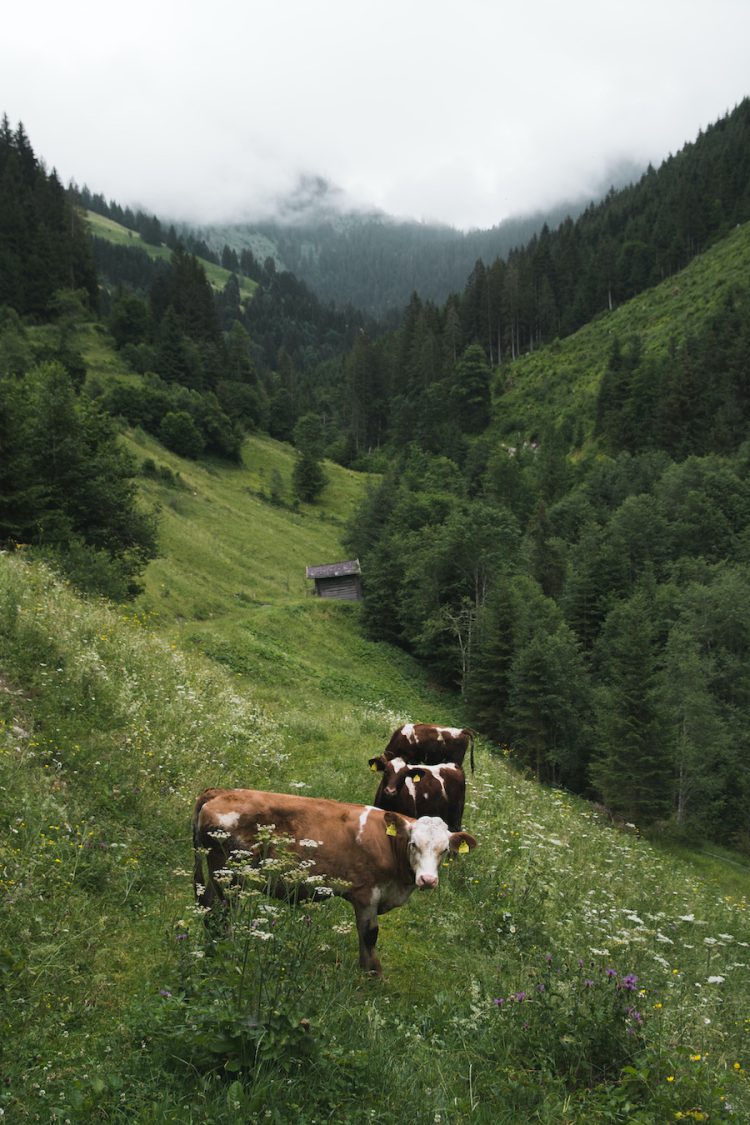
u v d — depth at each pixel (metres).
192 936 6.48
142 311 140.75
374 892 7.18
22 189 166.50
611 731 47.19
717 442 121.38
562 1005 6.30
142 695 13.71
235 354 168.88
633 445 132.50
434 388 172.25
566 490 124.44
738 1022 7.74
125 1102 4.41
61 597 17.22
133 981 6.25
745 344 133.88
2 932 6.36
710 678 54.84
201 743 13.19
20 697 11.48
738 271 167.00
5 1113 4.20
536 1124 5.20
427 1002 6.95
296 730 18.08
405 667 60.38
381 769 10.98
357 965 7.19
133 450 89.88
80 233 169.88
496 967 7.95
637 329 171.38
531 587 63.81
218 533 76.38
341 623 63.38
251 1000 5.00
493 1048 5.97
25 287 144.25
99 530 36.28
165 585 50.59
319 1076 4.82
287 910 6.10
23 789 8.81
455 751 12.96
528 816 15.05
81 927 6.85
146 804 9.97
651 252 199.00
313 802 7.25
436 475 124.94
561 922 9.22
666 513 94.00
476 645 57.31
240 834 6.87
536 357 186.50
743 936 12.30
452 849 7.14
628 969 7.49
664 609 68.25
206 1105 4.34
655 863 16.89
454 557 63.91
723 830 48.38
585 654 63.69
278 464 124.00
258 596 61.44
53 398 36.31
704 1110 5.25
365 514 88.62
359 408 183.00
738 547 85.50
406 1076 5.23
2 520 31.06
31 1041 5.08
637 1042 5.98
